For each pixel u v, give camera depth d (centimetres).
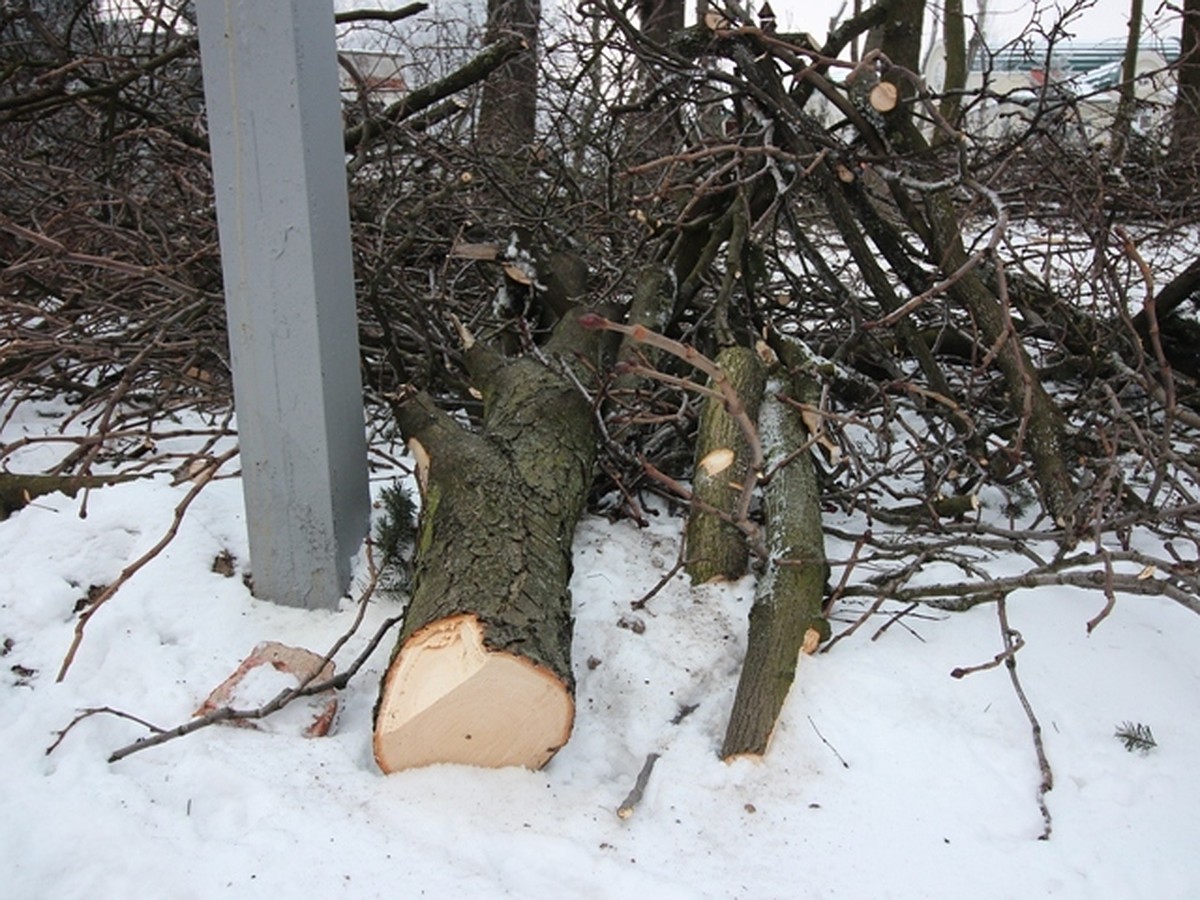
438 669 191
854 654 233
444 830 180
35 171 398
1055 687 223
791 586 232
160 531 271
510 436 254
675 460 323
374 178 464
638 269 375
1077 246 396
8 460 338
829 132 350
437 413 258
